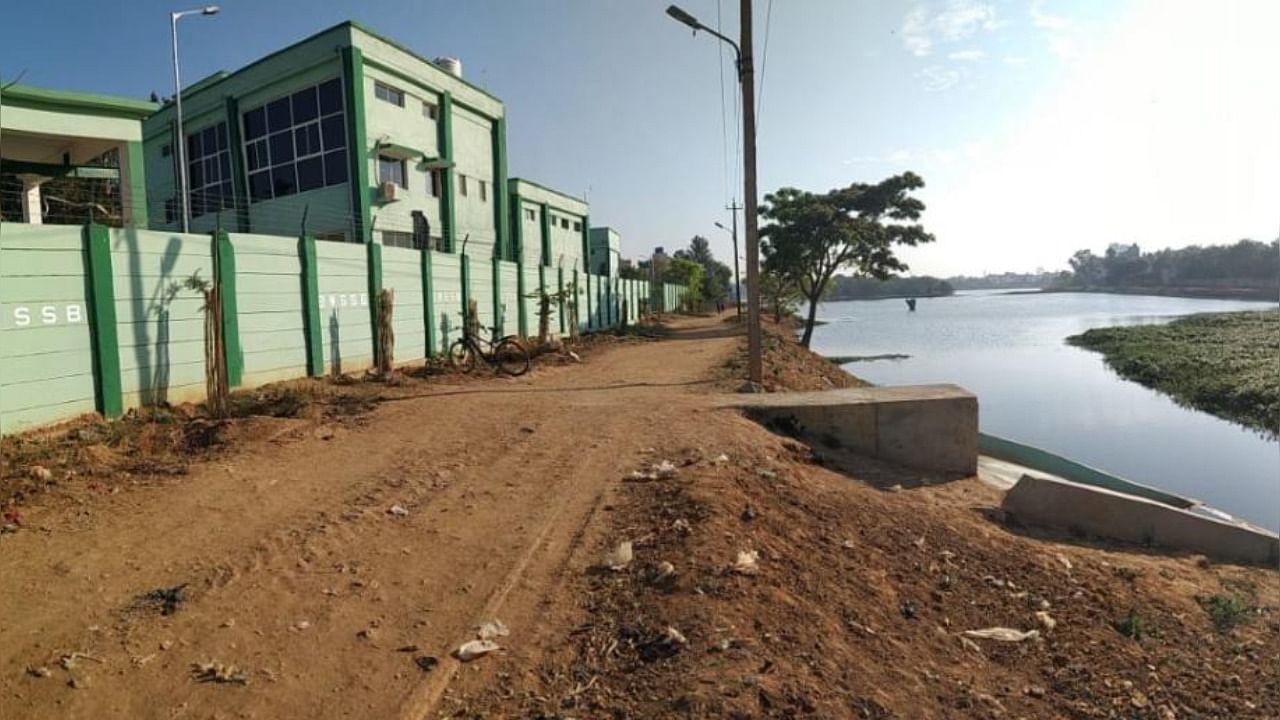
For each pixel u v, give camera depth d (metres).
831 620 4.25
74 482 6.36
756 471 6.96
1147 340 35.09
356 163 20.64
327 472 7.00
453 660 3.76
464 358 15.90
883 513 6.28
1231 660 4.36
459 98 25.75
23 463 6.70
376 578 4.68
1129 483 11.41
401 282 15.02
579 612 4.25
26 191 16.62
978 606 4.81
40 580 4.54
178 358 9.70
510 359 16.12
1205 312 67.75
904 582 4.99
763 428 9.33
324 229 21.45
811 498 6.39
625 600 4.33
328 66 20.92
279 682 3.54
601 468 7.12
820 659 3.79
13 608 4.18
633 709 3.31
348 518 5.74
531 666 3.70
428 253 16.06
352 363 13.29
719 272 109.81
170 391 9.58
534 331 22.25
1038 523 7.52
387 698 3.44
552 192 37.44
